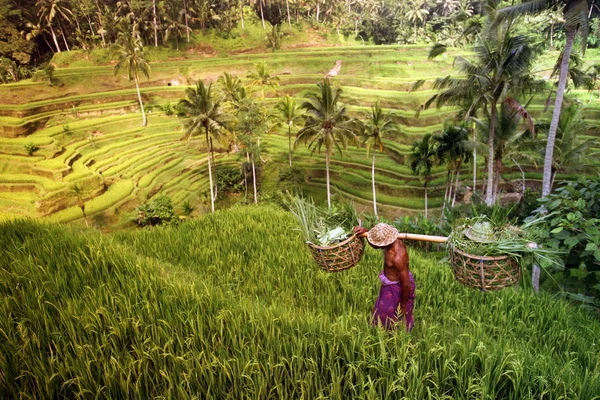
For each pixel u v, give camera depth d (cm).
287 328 380
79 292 463
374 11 8456
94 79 5716
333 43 7706
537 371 334
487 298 603
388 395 295
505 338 454
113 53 5034
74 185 3391
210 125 3116
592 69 4600
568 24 1333
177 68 6175
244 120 3709
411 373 313
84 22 6925
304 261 701
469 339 369
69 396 307
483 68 1833
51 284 464
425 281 647
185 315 401
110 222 3253
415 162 2811
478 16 1928
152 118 5138
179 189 3759
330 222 393
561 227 577
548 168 1528
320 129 2806
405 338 354
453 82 1952
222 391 307
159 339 358
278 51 7062
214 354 346
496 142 2289
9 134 4391
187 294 442
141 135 4759
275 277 645
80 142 4450
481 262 330
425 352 336
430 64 5984
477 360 341
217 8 7650
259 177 4059
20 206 3325
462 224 363
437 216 3195
